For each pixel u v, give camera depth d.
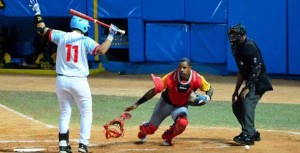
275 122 33.09
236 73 52.84
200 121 33.03
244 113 24.89
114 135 24.14
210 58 53.09
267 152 24.11
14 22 59.19
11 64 55.62
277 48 50.91
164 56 53.84
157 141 26.39
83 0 54.06
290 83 49.56
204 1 52.44
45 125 31.11
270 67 51.28
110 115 35.06
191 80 23.94
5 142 26.09
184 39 53.47
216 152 23.97
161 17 53.31
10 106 37.69
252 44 24.38
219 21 52.28
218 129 30.05
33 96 41.66
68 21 56.75
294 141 26.69
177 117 24.56
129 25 53.94
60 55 22.52
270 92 44.78
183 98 24.31
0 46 56.16
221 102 39.69
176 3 52.94
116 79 51.53
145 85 47.88
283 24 50.47
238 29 24.45
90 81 50.09
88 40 22.59
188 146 25.28
